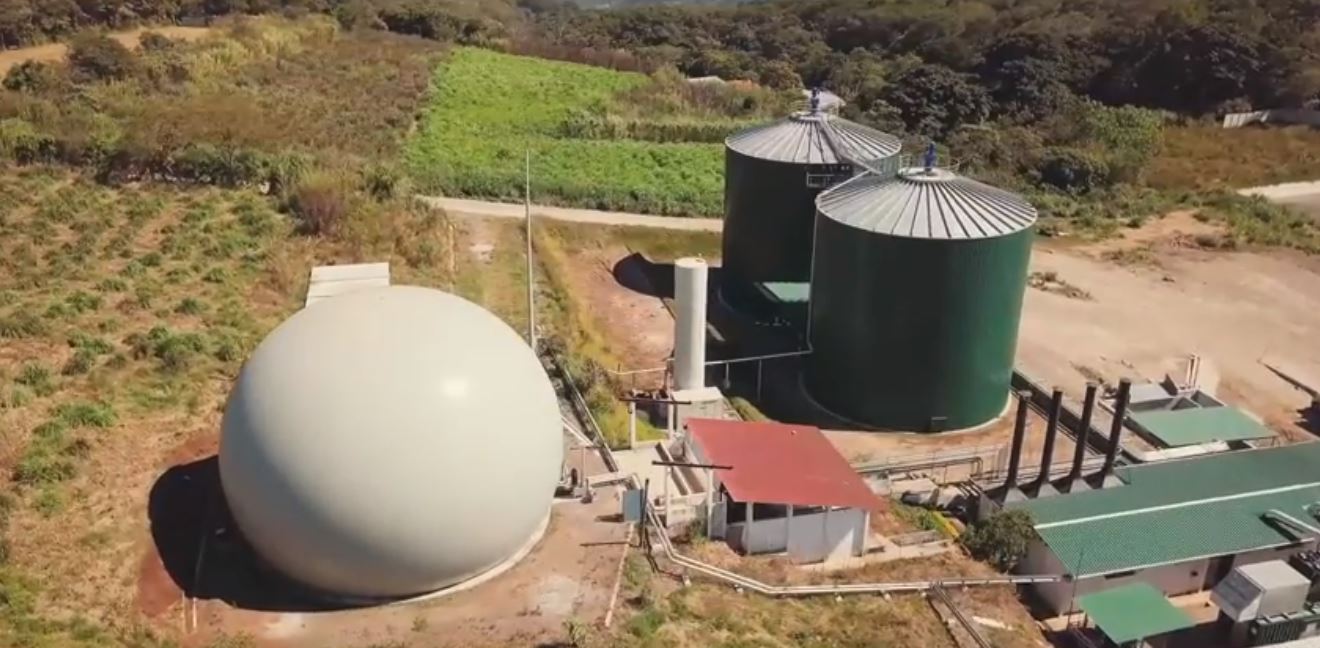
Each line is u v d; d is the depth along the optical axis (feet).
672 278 131.03
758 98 226.58
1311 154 201.57
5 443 68.80
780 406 98.84
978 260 87.20
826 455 78.18
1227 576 70.49
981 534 76.02
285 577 59.93
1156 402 98.12
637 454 82.74
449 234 129.70
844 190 97.96
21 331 85.97
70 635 53.98
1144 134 201.77
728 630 60.39
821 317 96.84
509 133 184.96
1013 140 189.57
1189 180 183.42
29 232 110.11
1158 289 130.82
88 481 66.85
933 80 222.07
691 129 194.08
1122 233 153.38
